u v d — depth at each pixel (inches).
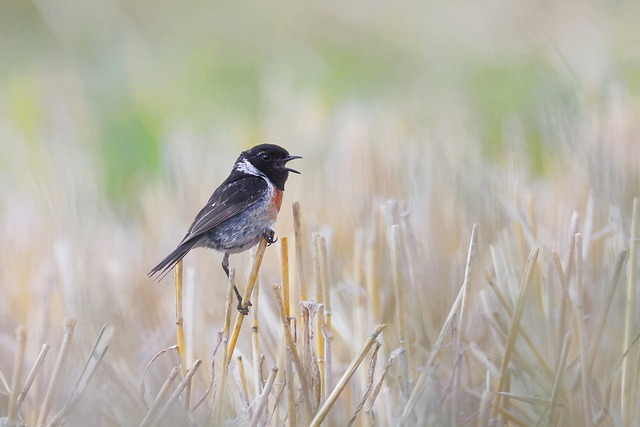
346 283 438.3
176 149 652.1
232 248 421.1
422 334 388.2
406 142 603.5
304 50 948.6
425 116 748.6
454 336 355.9
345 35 976.3
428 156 583.8
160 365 391.5
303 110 729.0
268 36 983.0
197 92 879.1
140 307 474.3
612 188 477.4
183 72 915.4
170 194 605.3
